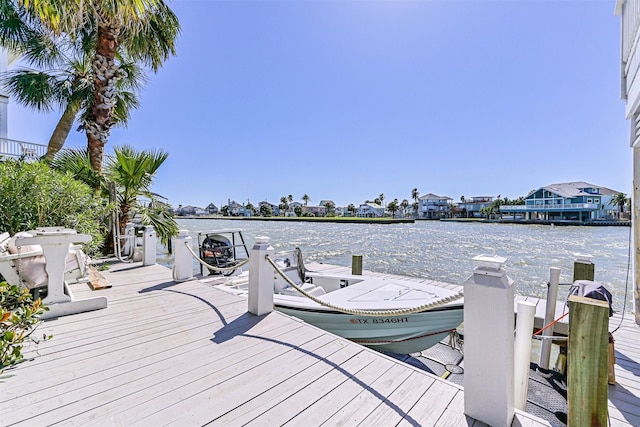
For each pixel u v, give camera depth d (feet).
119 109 28.40
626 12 11.61
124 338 8.39
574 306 4.70
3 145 31.30
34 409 5.24
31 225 15.02
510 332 4.98
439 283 18.65
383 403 5.64
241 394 5.85
